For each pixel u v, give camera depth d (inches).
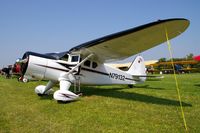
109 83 327.3
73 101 231.5
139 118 163.8
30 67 241.8
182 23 179.2
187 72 1357.0
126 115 172.2
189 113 180.7
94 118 162.9
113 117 166.1
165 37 211.0
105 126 143.7
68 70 266.5
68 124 147.6
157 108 198.7
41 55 254.5
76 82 277.9
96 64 301.9
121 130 135.8
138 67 392.2
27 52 248.4
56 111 185.2
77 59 273.4
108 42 229.6
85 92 312.5
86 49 257.1
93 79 299.4
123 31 203.5
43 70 249.3
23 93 299.4
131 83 373.4
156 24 180.9
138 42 227.1
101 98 252.1
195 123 151.4
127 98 253.8
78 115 171.5
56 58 265.7
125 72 358.9
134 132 132.5
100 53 270.4
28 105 210.8
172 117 167.6
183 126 144.6
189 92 314.3
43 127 140.2
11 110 187.8
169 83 490.6
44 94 274.2
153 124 148.8
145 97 263.0
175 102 229.5
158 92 315.3
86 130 135.2
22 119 159.0
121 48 248.5
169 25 182.5
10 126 141.8
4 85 421.4
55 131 132.7
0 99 246.2
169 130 136.3
